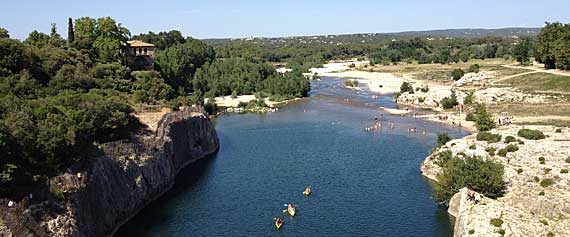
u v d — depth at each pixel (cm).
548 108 17800
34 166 7381
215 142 14575
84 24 17638
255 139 15788
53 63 12581
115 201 8819
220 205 9988
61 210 7194
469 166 9331
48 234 6775
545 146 10244
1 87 9788
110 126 9812
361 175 11719
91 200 8012
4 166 6738
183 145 12838
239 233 8712
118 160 9400
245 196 10469
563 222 7525
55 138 7656
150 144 10725
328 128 17312
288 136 16112
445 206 9588
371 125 17712
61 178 7562
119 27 18300
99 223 8138
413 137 15662
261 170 12288
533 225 7475
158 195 10531
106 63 15588
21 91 10194
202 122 14062
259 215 9469
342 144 14875
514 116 17362
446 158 11331
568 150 9838
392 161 12875
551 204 7938
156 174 10444
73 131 8194
